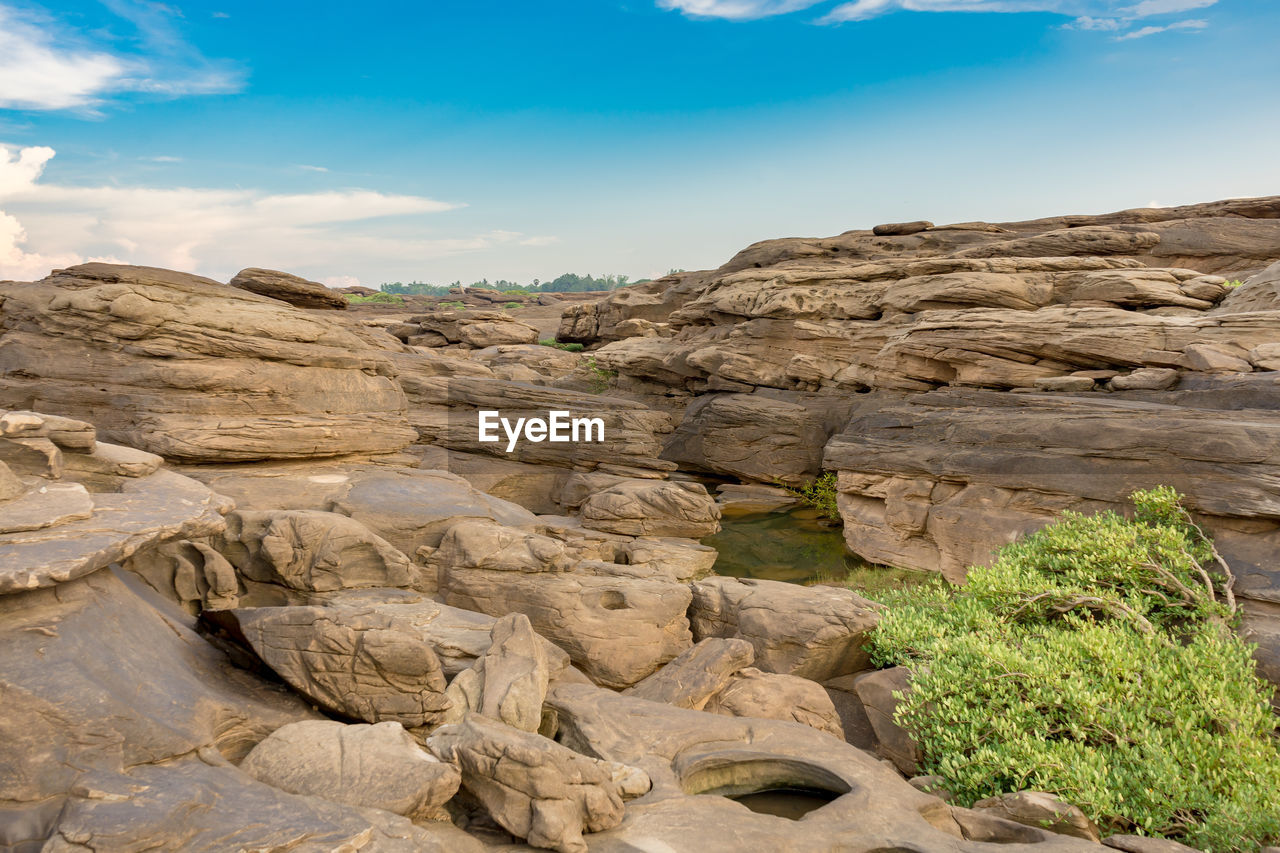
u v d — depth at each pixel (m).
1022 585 13.05
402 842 5.87
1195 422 15.45
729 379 36.66
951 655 11.77
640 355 43.09
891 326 31.05
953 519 19.23
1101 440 16.67
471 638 11.00
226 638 9.38
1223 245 29.36
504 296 114.62
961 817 8.28
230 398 17.27
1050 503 17.34
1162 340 21.17
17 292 17.34
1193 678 10.11
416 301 108.06
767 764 9.12
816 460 31.08
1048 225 38.06
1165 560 13.23
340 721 8.34
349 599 12.45
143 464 10.26
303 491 16.61
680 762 8.78
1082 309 23.83
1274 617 11.96
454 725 7.98
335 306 33.03
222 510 9.72
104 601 7.75
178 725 6.65
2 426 8.37
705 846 6.97
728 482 34.16
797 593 14.75
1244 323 20.12
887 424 24.14
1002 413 20.42
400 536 15.34
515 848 6.77
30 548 6.93
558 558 14.29
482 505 17.67
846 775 8.75
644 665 13.15
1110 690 10.32
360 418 19.25
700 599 15.11
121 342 16.81
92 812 5.30
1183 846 7.72
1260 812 8.05
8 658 6.22
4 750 5.62
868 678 12.01
